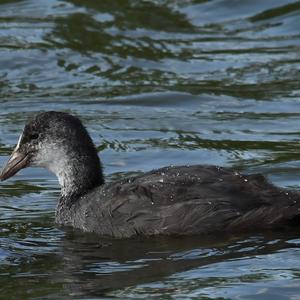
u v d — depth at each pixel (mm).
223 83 21734
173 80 21984
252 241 13484
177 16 25469
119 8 25797
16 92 21641
